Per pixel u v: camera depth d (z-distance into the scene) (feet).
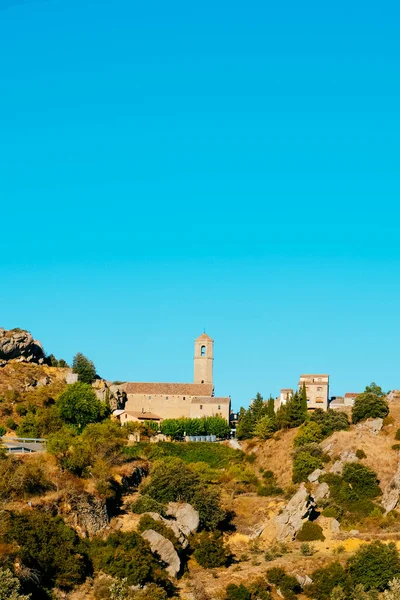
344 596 428.15
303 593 438.40
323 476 584.81
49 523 416.05
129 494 520.42
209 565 460.96
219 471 646.33
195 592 420.77
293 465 626.23
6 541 390.83
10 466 447.83
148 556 424.46
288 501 550.36
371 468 595.47
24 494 434.71
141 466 577.43
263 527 526.16
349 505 551.18
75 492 451.53
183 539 463.42
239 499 574.97
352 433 652.07
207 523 501.15
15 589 353.72
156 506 489.26
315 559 467.52
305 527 514.27
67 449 494.18
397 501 551.59
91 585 401.90
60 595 388.57
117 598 385.50
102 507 461.78
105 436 614.75
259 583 431.84
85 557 416.26
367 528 526.57
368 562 443.73
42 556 394.52
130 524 466.29
